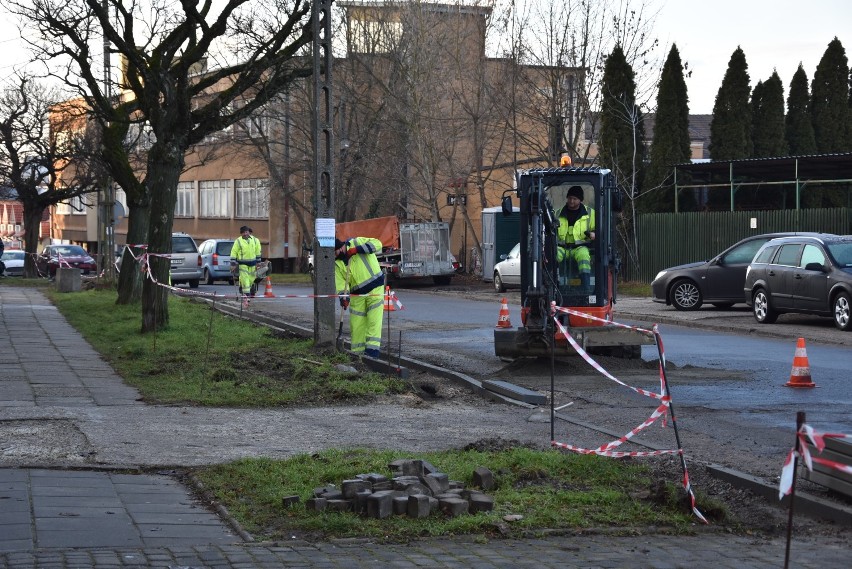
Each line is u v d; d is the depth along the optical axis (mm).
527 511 8203
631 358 18938
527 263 17812
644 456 10383
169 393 14656
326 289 19531
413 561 6969
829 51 53875
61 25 25562
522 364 17734
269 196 65438
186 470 9656
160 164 23219
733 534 7895
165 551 7027
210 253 50969
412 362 18328
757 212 37500
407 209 53469
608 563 7008
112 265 40500
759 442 11539
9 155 55344
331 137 19484
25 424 11883
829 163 38969
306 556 7027
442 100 51125
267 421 12609
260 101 24234
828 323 26234
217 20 22953
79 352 19938
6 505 8133
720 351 20969
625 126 42656
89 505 8234
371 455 10023
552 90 44375
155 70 24672
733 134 48719
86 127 53250
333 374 16031
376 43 50812
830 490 8617
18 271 66875
